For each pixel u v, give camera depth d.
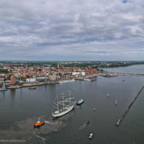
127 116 173.38
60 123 154.88
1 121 156.88
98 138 128.38
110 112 185.88
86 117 170.50
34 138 127.06
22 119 162.38
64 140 124.88
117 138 128.88
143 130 142.25
